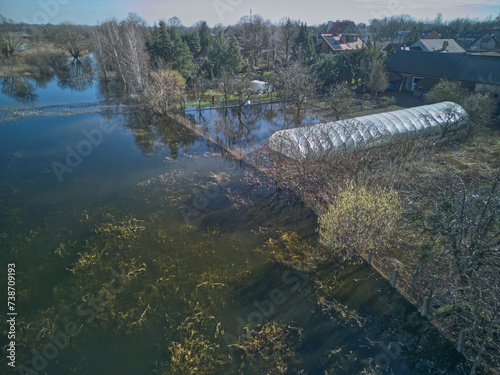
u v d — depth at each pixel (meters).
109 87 53.12
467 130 27.39
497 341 10.31
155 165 24.08
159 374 9.73
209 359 10.12
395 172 18.41
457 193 11.91
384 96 40.78
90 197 19.66
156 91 37.53
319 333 10.93
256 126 33.88
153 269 13.86
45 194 20.06
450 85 32.50
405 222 15.83
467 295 10.25
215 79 52.09
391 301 12.12
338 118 33.28
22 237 16.06
